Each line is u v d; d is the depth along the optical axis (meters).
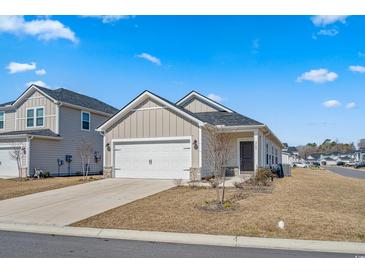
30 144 22.03
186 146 17.47
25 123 25.19
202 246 6.87
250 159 20.31
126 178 18.47
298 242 7.04
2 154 22.95
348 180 23.22
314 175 29.06
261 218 8.92
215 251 6.47
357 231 7.78
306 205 10.73
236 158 20.36
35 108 24.91
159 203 11.27
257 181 15.81
